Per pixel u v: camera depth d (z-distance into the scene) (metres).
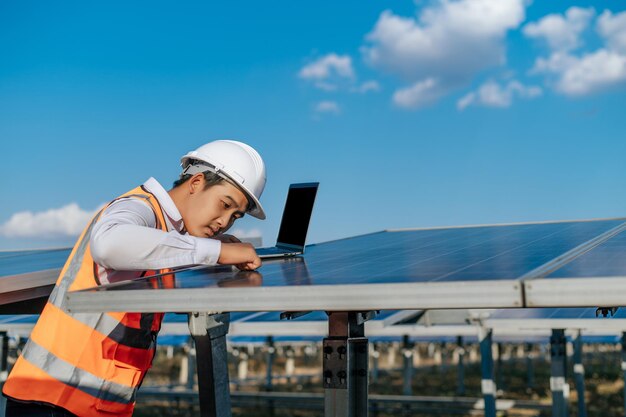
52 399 2.24
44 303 3.00
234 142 2.52
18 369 2.30
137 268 2.07
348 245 3.42
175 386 21.05
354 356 2.02
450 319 8.31
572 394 21.88
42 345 2.28
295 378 27.59
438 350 33.38
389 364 34.25
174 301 1.62
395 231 4.56
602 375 27.33
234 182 2.42
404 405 15.17
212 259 2.11
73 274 2.29
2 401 3.58
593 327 6.76
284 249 3.14
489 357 7.74
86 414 2.28
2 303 2.66
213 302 1.60
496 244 2.84
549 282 1.39
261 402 16.42
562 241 2.80
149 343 2.43
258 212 2.54
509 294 1.41
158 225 2.32
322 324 6.66
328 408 1.97
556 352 8.73
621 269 1.59
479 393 22.67
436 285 1.46
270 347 18.84
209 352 2.24
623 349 10.86
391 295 1.48
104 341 2.28
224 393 2.29
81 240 2.35
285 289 1.55
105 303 1.66
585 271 1.59
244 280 1.85
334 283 1.59
